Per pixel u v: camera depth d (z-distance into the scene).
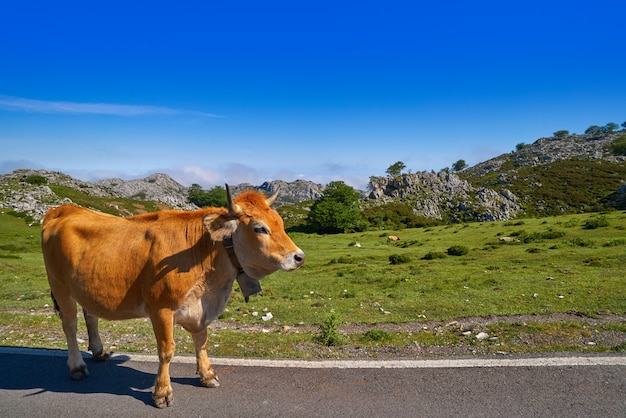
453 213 106.88
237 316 11.76
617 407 4.46
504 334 7.64
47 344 7.50
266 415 4.45
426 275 20.08
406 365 5.80
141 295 4.95
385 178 128.88
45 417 4.49
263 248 4.74
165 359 4.77
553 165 139.50
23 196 74.75
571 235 34.16
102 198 100.06
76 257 5.18
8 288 17.52
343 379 5.36
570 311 10.12
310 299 15.15
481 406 4.56
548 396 4.74
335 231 77.38
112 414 4.55
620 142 151.38
